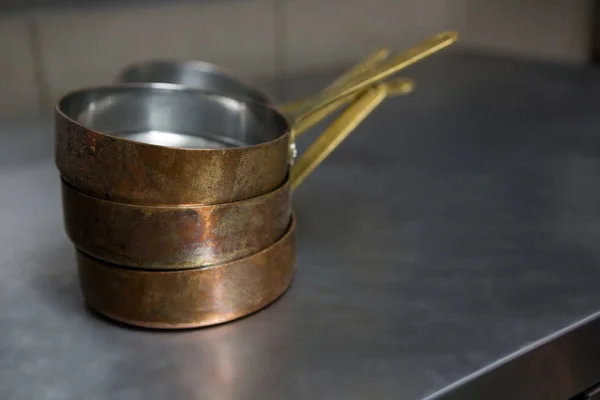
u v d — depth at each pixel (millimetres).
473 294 538
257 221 471
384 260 595
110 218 451
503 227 669
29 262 582
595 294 539
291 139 515
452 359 451
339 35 1346
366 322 496
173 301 464
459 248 621
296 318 500
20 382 426
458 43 1604
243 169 451
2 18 939
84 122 527
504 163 861
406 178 804
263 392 418
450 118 1061
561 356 488
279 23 1242
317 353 458
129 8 1055
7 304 514
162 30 1102
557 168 846
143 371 438
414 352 459
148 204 442
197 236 451
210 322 477
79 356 452
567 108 1131
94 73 1051
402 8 1447
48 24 984
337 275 566
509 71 1387
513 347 465
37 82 1000
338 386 424
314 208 709
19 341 468
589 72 1400
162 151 427
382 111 1093
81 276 492
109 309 480
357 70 613
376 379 431
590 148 927
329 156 879
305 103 580
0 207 700
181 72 751
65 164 461
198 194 441
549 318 502
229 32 1181
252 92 726
